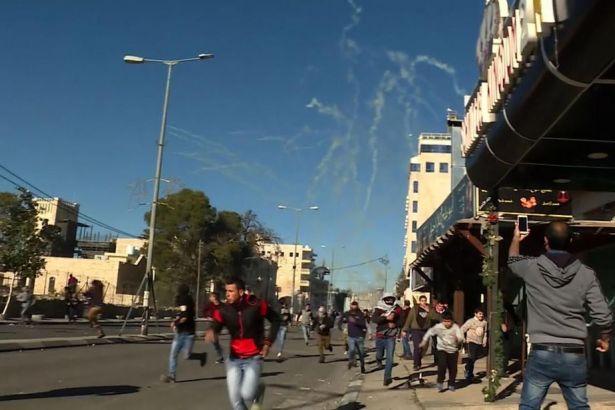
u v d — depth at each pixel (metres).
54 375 11.95
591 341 15.13
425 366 16.28
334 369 16.56
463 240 15.22
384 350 13.50
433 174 103.88
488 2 8.52
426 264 22.77
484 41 8.75
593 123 7.55
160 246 63.12
